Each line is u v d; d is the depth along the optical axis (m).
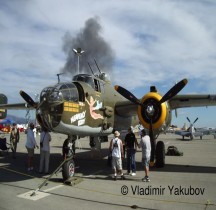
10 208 5.97
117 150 9.02
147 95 10.40
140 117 10.49
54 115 8.49
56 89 8.69
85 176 9.53
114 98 12.09
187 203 6.40
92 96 10.20
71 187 7.90
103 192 7.34
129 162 9.75
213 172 10.20
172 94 9.96
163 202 6.48
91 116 10.04
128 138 9.77
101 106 10.85
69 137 9.70
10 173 9.95
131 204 6.32
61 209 5.92
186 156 15.53
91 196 6.96
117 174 9.87
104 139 13.09
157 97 10.22
